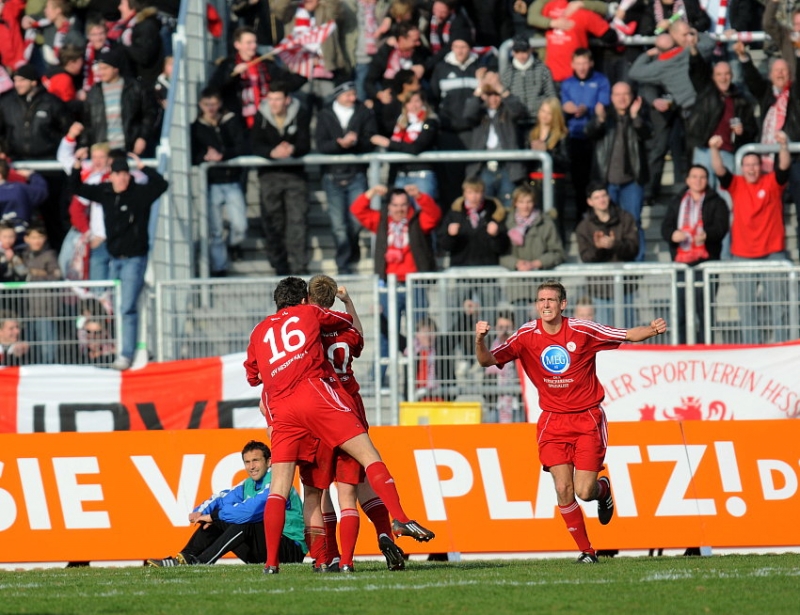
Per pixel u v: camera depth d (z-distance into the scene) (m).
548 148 51.75
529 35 58.31
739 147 51.62
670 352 42.66
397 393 44.41
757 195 49.50
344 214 52.84
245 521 34.03
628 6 56.28
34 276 48.19
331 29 56.75
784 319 43.88
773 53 54.31
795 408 42.31
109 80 53.75
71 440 37.28
